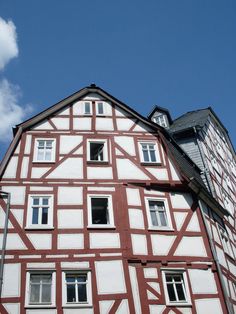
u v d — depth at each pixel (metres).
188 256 16.56
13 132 20.17
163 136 20.73
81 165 18.75
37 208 17.14
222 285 16.08
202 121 27.08
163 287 15.45
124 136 20.44
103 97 22.11
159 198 18.28
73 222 16.73
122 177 18.56
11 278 15.01
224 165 27.52
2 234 16.08
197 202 18.59
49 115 20.80
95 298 14.80
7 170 18.19
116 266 15.65
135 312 14.59
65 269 15.42
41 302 14.62
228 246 20.19
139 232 16.80
